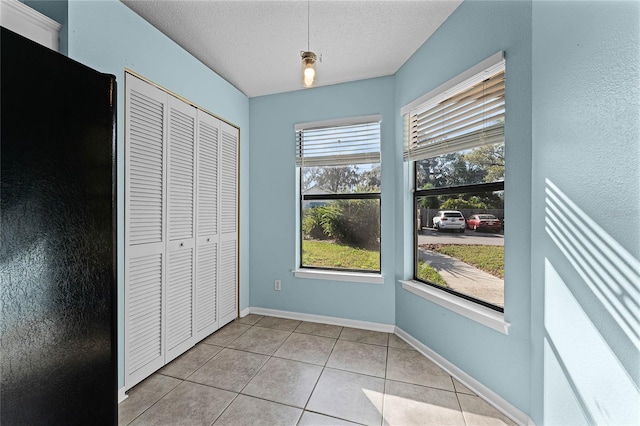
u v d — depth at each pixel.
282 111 2.87
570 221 1.11
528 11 1.35
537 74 1.29
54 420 0.58
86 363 0.65
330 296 2.73
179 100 2.06
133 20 1.71
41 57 0.56
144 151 1.78
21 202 0.53
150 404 1.58
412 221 2.41
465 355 1.78
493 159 1.68
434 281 2.20
